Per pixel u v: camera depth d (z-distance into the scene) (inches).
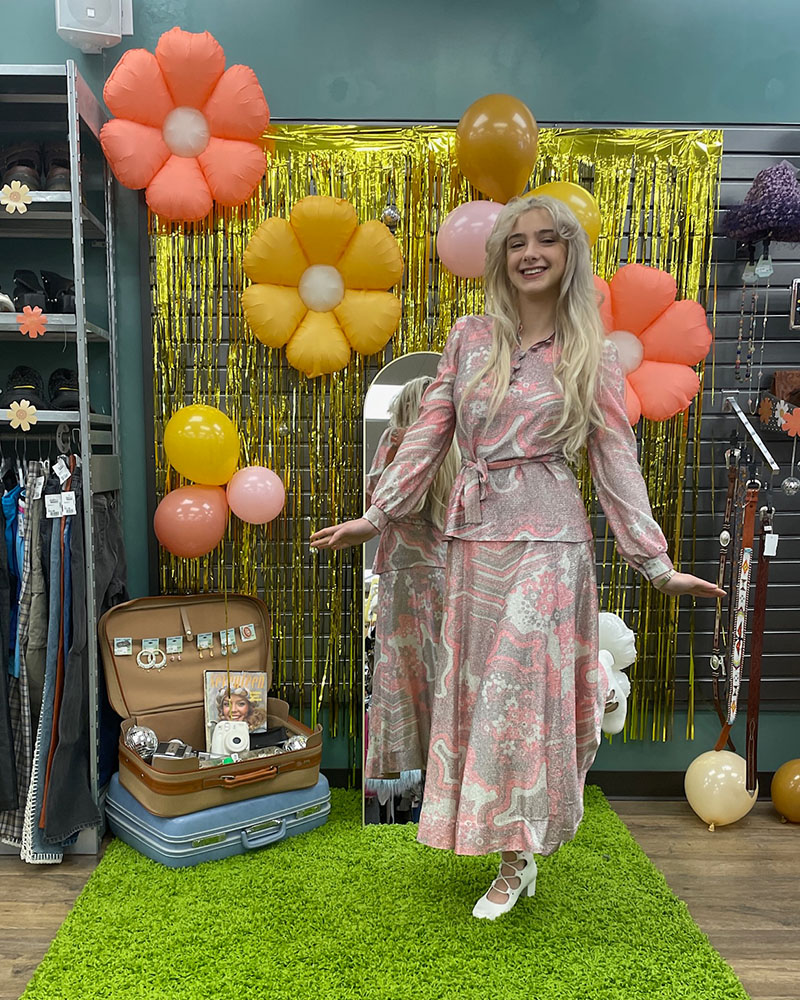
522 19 107.4
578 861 93.2
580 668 77.8
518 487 74.7
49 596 92.4
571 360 73.4
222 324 107.8
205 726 104.7
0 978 73.0
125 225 107.0
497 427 75.0
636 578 113.1
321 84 106.8
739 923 83.2
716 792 103.2
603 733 106.7
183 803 90.3
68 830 91.9
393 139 106.6
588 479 111.3
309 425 109.2
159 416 108.3
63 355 108.7
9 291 107.4
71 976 71.4
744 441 110.6
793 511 114.0
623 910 82.9
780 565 114.5
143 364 108.0
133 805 94.4
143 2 104.7
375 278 102.5
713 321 110.9
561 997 69.2
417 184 107.0
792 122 110.0
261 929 78.2
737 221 102.7
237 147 99.7
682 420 110.7
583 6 107.5
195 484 107.4
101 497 101.7
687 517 113.4
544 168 108.0
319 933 77.7
